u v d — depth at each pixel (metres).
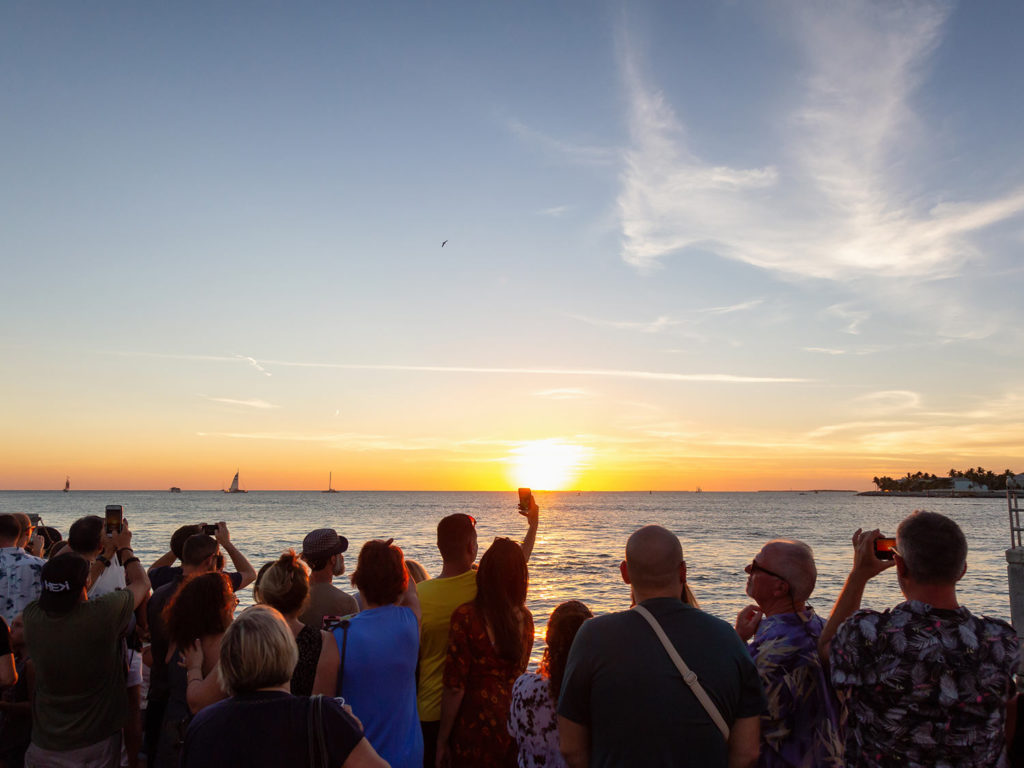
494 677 3.92
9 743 4.75
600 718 2.77
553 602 22.31
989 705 2.67
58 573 4.18
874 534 3.07
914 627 2.74
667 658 2.75
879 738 2.73
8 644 4.46
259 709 2.54
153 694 4.73
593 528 74.62
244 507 135.75
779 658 3.06
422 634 4.27
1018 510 7.93
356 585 3.80
